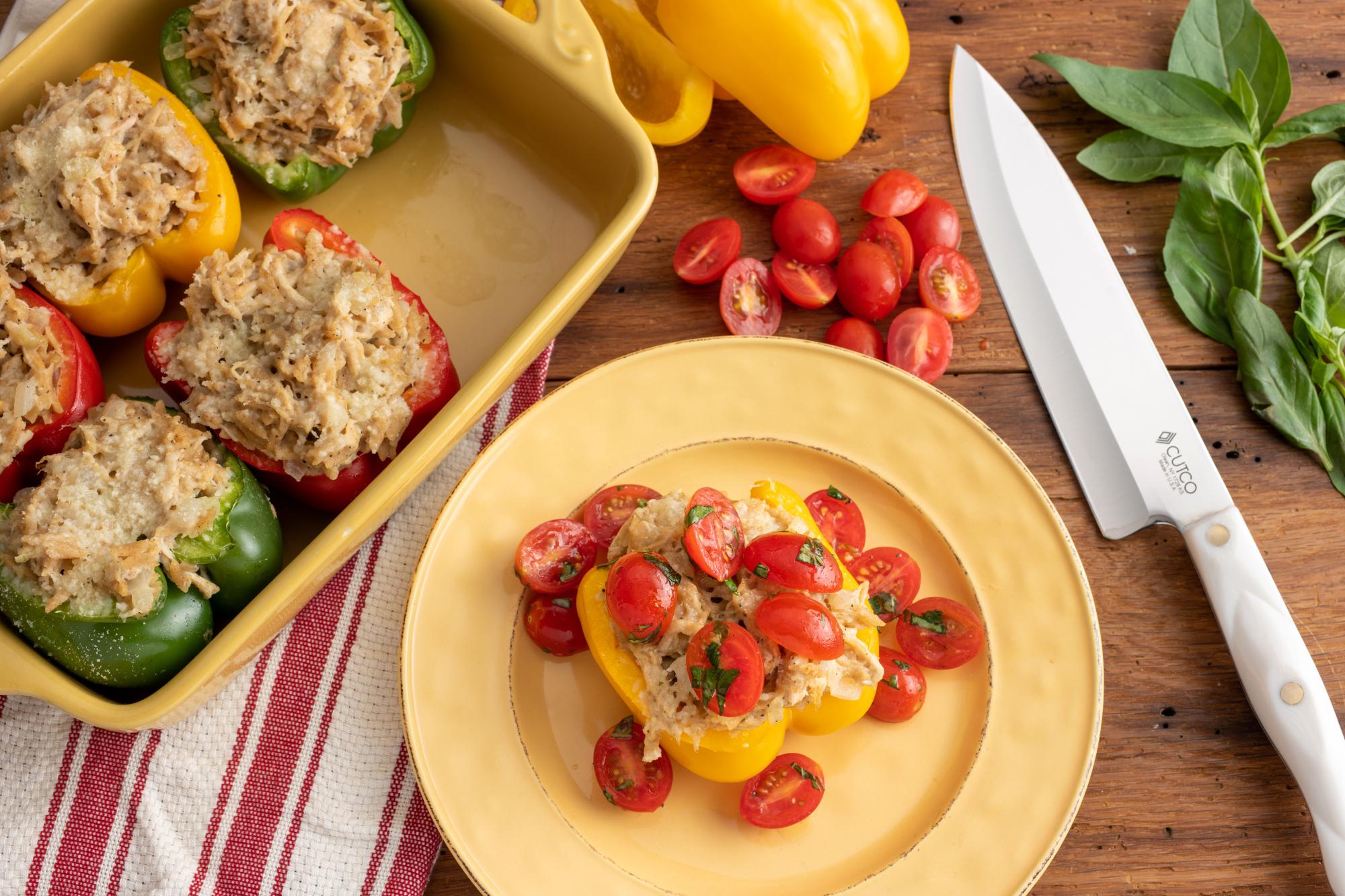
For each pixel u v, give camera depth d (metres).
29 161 0.75
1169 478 0.79
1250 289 0.82
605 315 0.83
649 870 0.74
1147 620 0.80
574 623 0.76
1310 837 0.77
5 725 0.76
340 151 0.79
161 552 0.72
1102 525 0.80
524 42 0.78
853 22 0.81
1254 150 0.83
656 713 0.73
